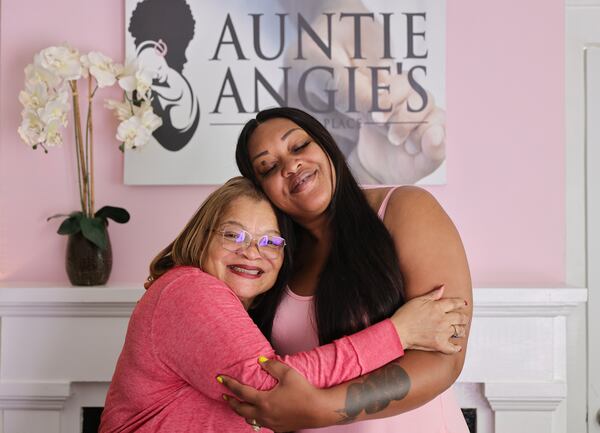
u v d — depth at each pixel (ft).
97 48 8.04
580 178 8.18
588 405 8.13
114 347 7.32
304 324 5.13
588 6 8.14
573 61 8.13
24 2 8.04
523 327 7.18
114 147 8.04
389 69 7.91
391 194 5.13
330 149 5.14
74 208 8.08
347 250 4.92
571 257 8.18
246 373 4.19
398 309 4.60
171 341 4.46
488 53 7.98
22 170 8.07
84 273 7.37
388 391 4.30
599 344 8.13
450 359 4.55
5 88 8.05
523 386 7.13
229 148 7.96
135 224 8.04
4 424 7.38
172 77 7.95
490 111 7.97
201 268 4.91
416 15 7.90
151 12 7.94
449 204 7.98
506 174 7.97
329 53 7.93
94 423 7.55
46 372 7.32
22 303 7.20
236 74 7.96
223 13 7.96
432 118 7.89
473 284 7.72
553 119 7.97
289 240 5.35
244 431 4.59
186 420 4.56
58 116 7.33
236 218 4.88
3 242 8.07
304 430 4.98
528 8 7.96
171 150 7.95
